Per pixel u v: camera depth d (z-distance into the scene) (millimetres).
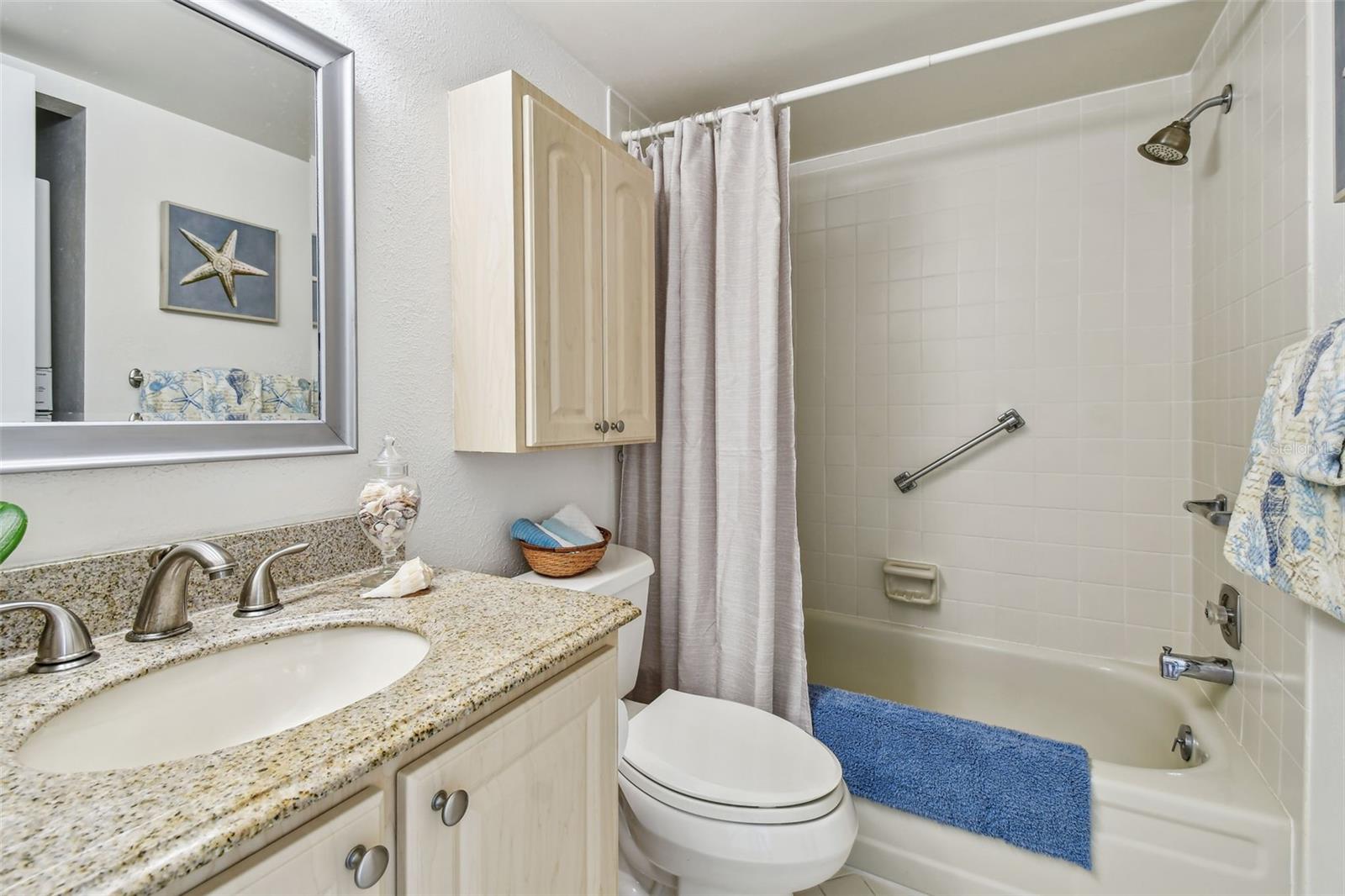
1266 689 1258
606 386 1463
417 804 563
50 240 743
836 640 2340
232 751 503
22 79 723
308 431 1022
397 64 1184
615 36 1600
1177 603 1874
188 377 873
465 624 826
